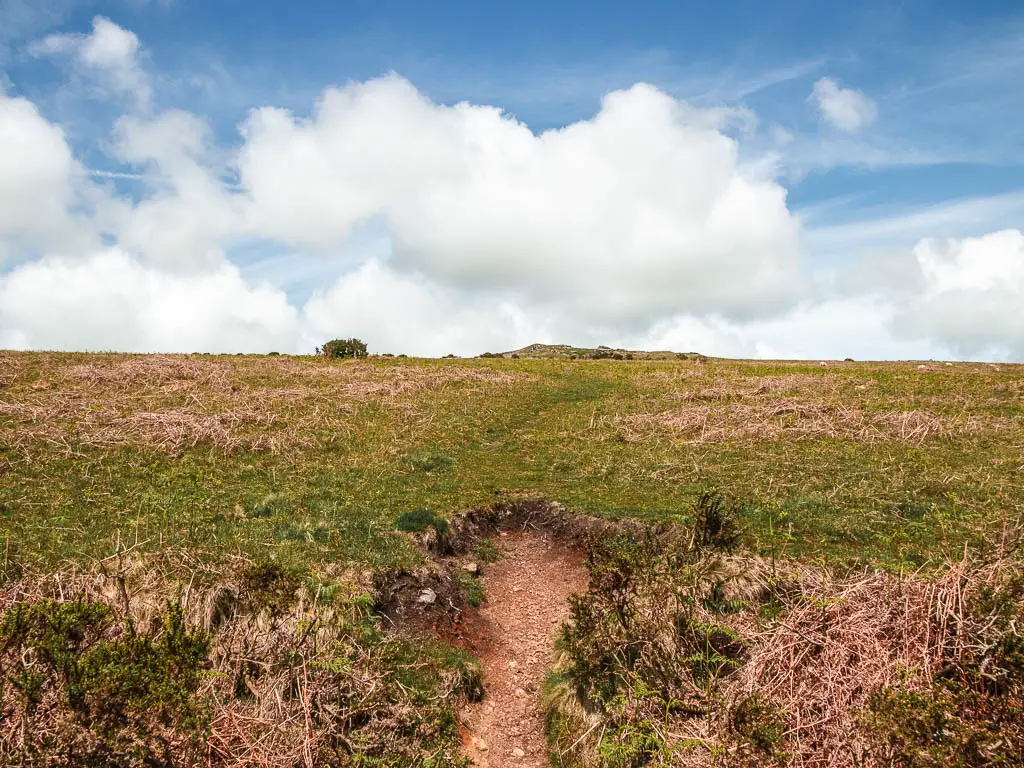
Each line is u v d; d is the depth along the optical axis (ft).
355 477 52.85
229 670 23.97
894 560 33.09
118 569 30.17
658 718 22.95
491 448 68.74
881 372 115.55
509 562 43.45
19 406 63.62
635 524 43.62
